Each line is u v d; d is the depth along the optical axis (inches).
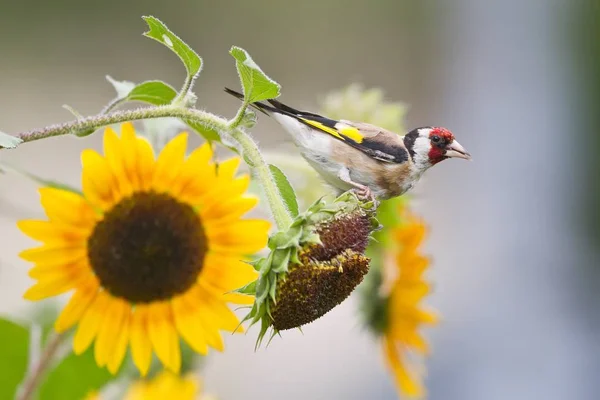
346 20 302.5
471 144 297.1
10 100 254.1
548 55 312.3
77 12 270.4
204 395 159.8
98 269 156.9
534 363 226.1
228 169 157.5
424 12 311.4
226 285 157.6
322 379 193.5
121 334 157.3
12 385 158.1
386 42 304.5
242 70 154.0
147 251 157.1
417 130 163.0
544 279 255.1
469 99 307.1
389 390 195.6
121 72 268.1
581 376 226.8
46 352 157.2
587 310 246.1
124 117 153.9
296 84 291.9
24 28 264.4
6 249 175.6
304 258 154.0
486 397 215.9
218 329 157.6
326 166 161.0
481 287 247.1
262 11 292.8
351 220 154.6
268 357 192.1
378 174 161.3
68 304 156.9
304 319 154.0
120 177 156.9
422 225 162.1
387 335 163.0
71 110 153.7
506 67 310.5
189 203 157.4
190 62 154.2
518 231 268.8
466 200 275.7
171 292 157.4
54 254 156.6
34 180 156.6
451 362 221.3
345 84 295.9
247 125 154.4
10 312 160.7
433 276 224.7
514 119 302.0
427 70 307.6
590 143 295.4
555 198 282.2
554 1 313.1
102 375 158.9
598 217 274.4
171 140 157.2
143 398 158.7
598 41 309.9
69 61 265.6
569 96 305.4
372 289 162.7
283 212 154.3
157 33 153.9
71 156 219.0
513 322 237.3
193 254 157.5
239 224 157.6
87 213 156.8
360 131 161.6
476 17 314.5
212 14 286.2
